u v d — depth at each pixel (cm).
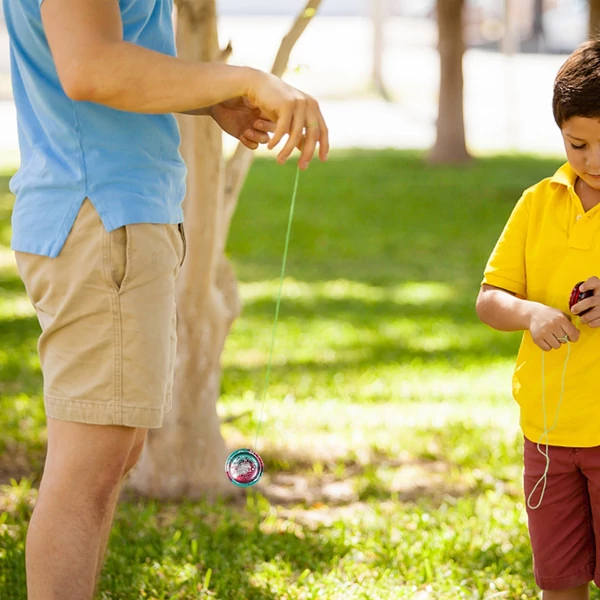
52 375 483
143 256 471
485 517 838
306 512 891
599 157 504
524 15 9056
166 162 492
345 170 3497
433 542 764
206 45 831
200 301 893
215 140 834
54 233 471
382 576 714
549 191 545
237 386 1259
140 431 520
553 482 539
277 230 2477
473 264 2144
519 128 4781
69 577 470
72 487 477
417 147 4197
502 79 6412
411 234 2466
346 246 2317
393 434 1102
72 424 480
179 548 757
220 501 889
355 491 943
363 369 1370
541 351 539
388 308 1753
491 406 1205
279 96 437
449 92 3616
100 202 466
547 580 551
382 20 6244
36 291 488
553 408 533
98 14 439
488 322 548
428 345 1507
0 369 1313
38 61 477
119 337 472
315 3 870
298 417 1150
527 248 547
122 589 678
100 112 471
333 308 1748
